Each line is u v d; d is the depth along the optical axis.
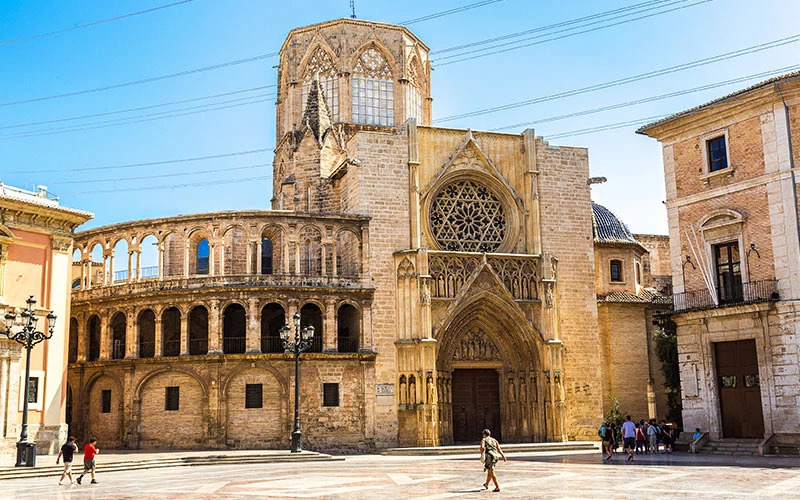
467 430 55.09
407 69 72.56
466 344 55.50
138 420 51.50
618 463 38.09
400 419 51.69
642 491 25.92
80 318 55.69
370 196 54.28
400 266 53.38
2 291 43.75
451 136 57.31
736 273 45.16
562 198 58.59
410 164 55.28
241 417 50.25
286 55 74.44
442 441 52.50
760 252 43.44
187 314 51.88
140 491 28.61
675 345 59.81
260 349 51.19
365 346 52.16
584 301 57.69
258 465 41.03
